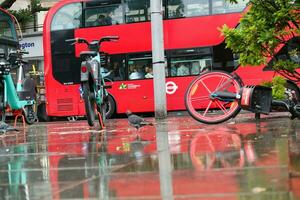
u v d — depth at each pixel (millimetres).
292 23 6820
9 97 10180
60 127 10375
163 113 11016
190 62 14938
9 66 9109
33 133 8469
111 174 3270
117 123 10352
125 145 5074
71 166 3814
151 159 3846
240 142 4617
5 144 6281
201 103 7570
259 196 2340
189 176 2975
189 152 4117
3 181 3293
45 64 16266
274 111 7484
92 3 15969
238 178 2805
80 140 6164
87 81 7789
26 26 26734
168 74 15055
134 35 15570
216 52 14734
